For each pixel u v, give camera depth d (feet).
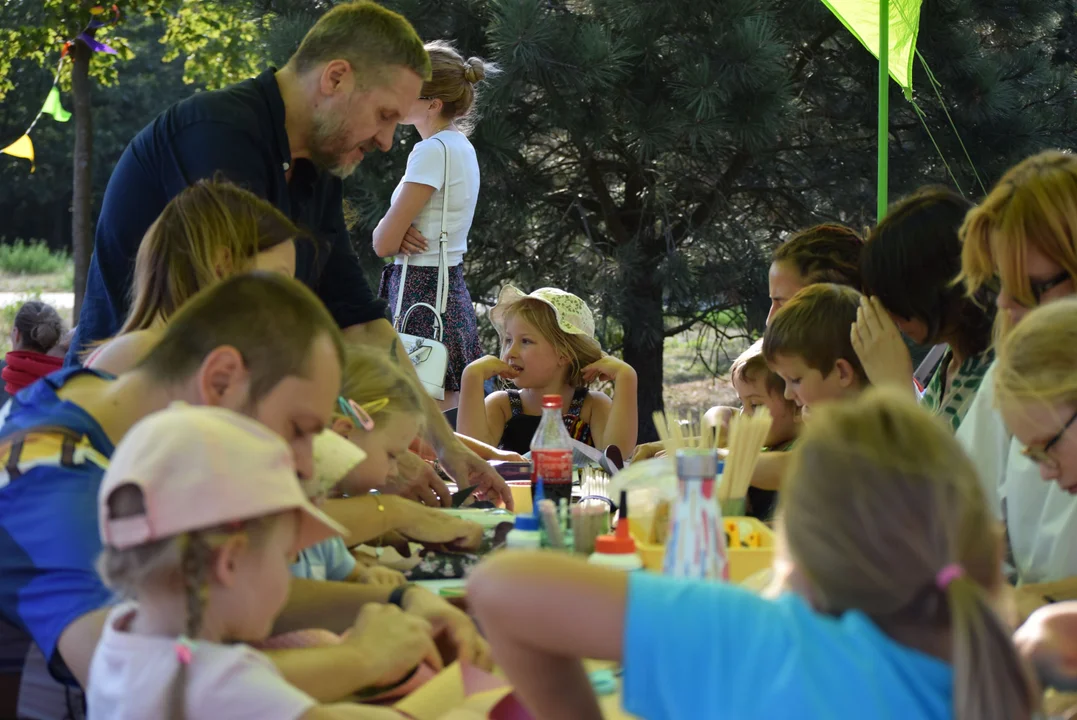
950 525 3.87
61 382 5.92
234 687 4.46
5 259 63.46
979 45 24.85
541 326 12.73
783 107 22.12
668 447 8.07
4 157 67.26
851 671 3.79
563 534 7.70
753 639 3.92
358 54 9.57
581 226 25.71
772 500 9.47
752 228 26.07
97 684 4.64
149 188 9.35
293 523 4.76
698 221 25.54
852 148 25.30
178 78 70.28
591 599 4.13
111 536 4.42
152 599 4.51
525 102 23.72
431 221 14.88
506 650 4.41
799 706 3.75
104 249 9.47
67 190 71.51
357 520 7.79
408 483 9.36
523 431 13.19
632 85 22.88
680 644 3.97
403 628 5.82
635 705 4.02
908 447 3.97
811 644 3.87
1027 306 6.84
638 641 4.01
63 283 59.11
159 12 28.07
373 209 22.66
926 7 23.22
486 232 24.03
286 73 9.85
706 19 22.49
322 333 5.43
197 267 6.64
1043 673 5.16
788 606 4.01
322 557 7.19
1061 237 6.64
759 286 24.06
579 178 25.90
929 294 8.25
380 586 6.63
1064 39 26.63
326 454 6.81
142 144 9.43
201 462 4.44
